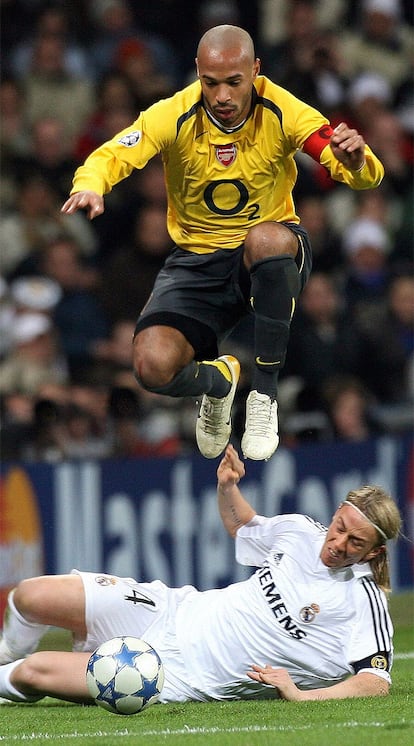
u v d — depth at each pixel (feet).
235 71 62.75
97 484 112.27
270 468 119.96
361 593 69.72
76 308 137.28
